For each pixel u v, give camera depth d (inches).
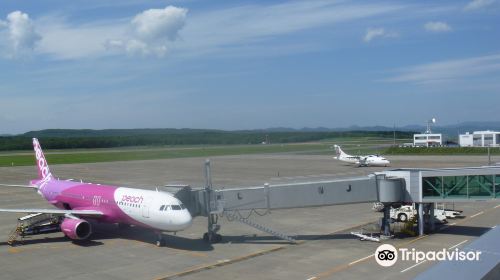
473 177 1742.1
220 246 1648.6
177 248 1622.8
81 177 4178.2
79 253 1566.2
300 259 1455.5
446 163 5064.0
